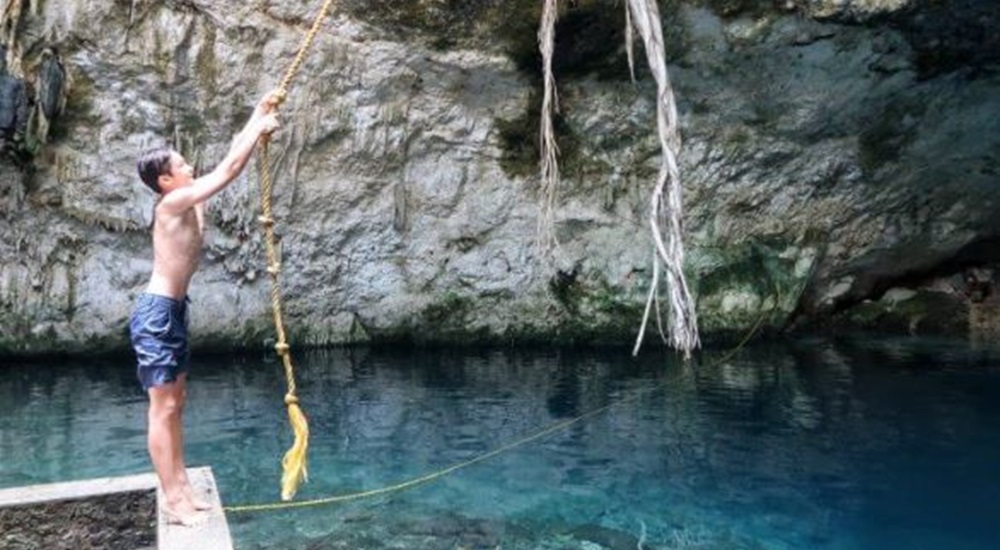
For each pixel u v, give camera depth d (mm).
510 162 11117
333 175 10742
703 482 6215
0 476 6398
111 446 7164
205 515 3887
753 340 11938
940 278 12945
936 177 11367
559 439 7410
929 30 9023
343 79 10141
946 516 5461
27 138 9672
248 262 11023
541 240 11492
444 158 11016
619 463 6707
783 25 9219
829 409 8188
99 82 9812
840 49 9508
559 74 10242
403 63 10078
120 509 4188
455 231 11414
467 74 10227
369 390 9375
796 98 10203
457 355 11453
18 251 10414
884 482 6109
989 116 10438
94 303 10750
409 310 11703
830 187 11328
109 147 10125
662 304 11586
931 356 10695
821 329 12734
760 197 11352
